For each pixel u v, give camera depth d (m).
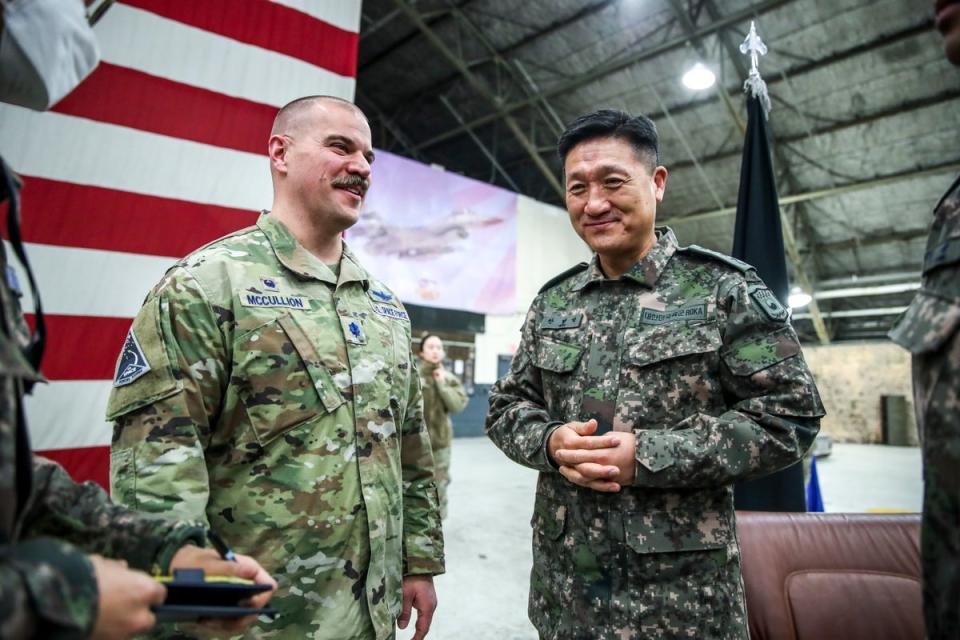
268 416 0.90
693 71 5.63
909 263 8.59
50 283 1.92
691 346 1.00
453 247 7.51
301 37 2.48
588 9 6.55
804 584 1.37
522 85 7.97
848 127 6.94
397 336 1.14
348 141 1.07
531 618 1.12
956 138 6.65
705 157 7.93
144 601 0.45
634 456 0.91
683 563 0.94
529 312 1.30
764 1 5.87
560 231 8.74
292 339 0.93
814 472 2.52
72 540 0.60
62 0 0.50
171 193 2.14
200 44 2.24
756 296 0.99
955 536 0.48
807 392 0.93
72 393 1.93
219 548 0.62
